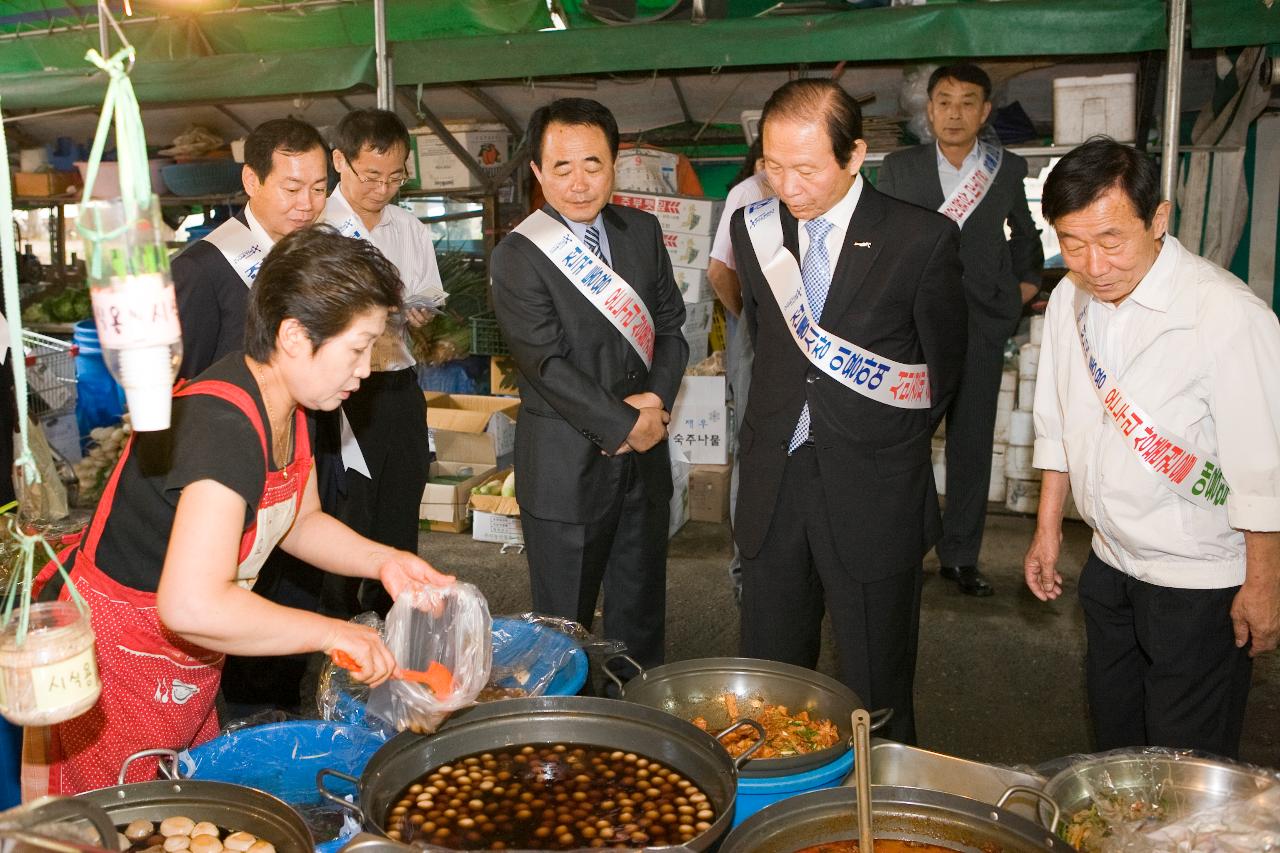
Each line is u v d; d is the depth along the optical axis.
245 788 1.54
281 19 6.16
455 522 5.46
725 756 1.61
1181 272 2.04
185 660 1.94
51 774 1.92
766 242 2.54
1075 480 2.28
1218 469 2.07
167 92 5.14
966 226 4.45
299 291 1.62
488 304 6.34
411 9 5.92
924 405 2.55
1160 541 2.11
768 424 2.59
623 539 3.09
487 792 1.62
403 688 1.69
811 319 2.49
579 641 2.39
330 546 2.00
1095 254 1.97
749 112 5.43
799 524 2.60
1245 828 1.50
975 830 1.45
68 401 5.98
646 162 5.61
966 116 4.36
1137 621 2.23
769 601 2.68
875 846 1.46
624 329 2.92
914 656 2.73
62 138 7.32
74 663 1.38
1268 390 1.96
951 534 4.68
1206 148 4.88
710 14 4.79
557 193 2.79
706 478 5.66
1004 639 4.20
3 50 6.46
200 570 1.57
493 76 4.70
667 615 4.46
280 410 1.76
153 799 1.56
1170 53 4.09
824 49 4.38
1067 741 3.46
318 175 2.85
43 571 2.00
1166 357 2.05
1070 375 2.25
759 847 1.44
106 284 1.11
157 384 1.14
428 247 3.63
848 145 2.27
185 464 1.61
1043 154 5.09
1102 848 1.53
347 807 1.49
